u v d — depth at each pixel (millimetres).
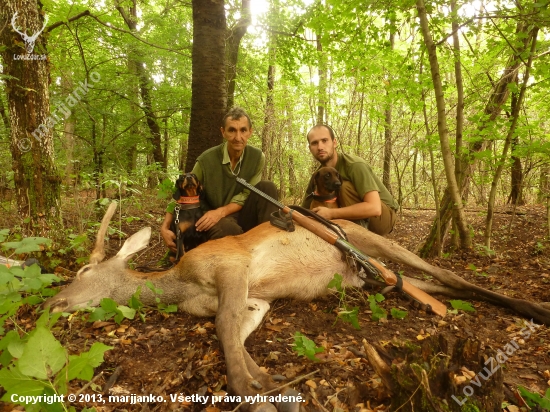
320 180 4285
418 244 7004
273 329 2941
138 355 2600
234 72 9836
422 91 5953
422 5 4797
